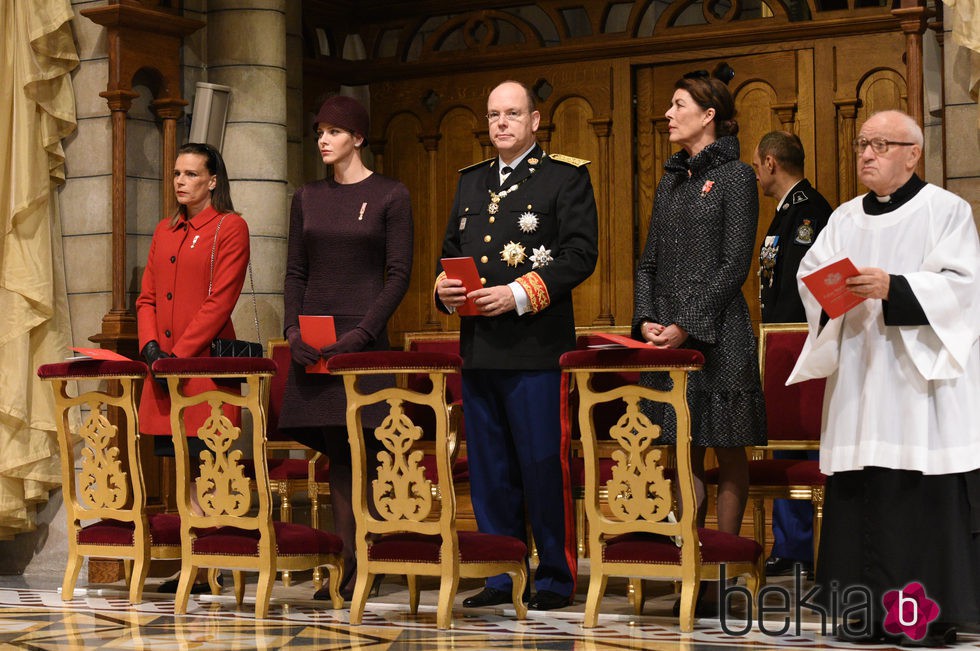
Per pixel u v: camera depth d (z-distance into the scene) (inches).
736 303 292.8
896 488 254.7
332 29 500.1
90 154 393.7
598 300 459.5
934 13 361.1
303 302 320.2
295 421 311.9
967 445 250.2
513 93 302.8
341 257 316.5
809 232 357.4
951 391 252.2
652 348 270.4
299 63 468.1
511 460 305.9
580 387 279.4
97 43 392.5
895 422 254.7
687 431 269.9
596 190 461.4
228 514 305.1
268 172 419.2
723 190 291.0
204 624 290.5
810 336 266.1
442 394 282.4
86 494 327.9
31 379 390.3
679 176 301.7
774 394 327.0
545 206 300.5
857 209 268.8
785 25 436.5
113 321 380.2
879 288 247.8
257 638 270.5
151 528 324.5
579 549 396.5
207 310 330.6
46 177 391.5
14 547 400.5
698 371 289.6
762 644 257.8
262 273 417.4
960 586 249.8
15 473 385.4
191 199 340.2
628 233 455.5
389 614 302.4
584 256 296.8
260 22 418.0
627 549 276.5
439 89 486.6
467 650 254.1
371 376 309.4
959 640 261.7
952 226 257.0
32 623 293.1
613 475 277.3
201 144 343.9
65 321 395.9
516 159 306.8
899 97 426.0
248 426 408.8
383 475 287.9
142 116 398.3
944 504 251.9
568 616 294.5
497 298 288.7
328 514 442.3
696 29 447.8
